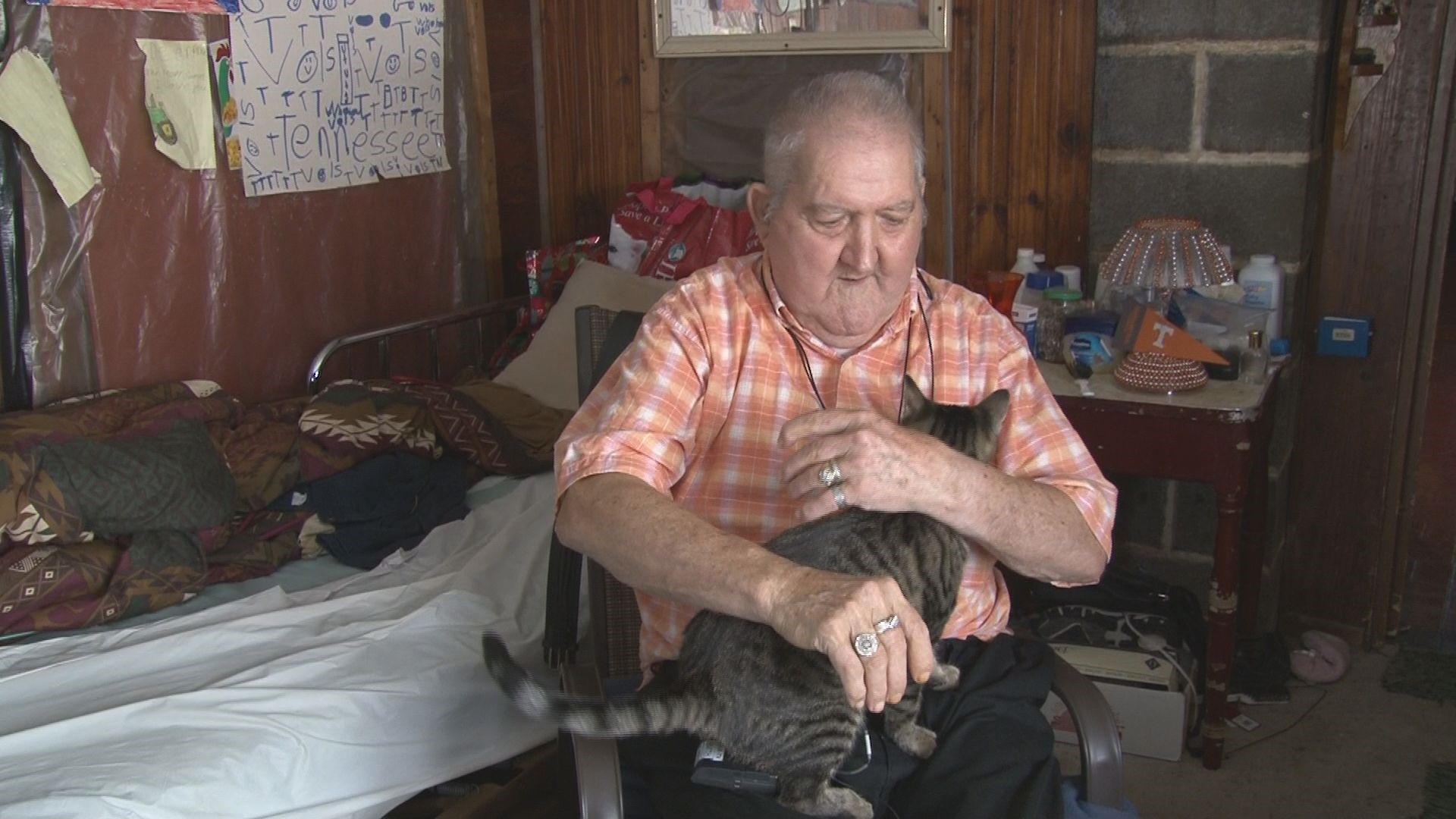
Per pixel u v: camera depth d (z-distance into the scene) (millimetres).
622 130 3258
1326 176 2516
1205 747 2377
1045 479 1457
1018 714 1450
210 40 2471
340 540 2219
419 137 3018
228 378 2627
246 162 2586
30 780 1482
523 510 2320
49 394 2281
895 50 2766
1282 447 2584
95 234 2322
